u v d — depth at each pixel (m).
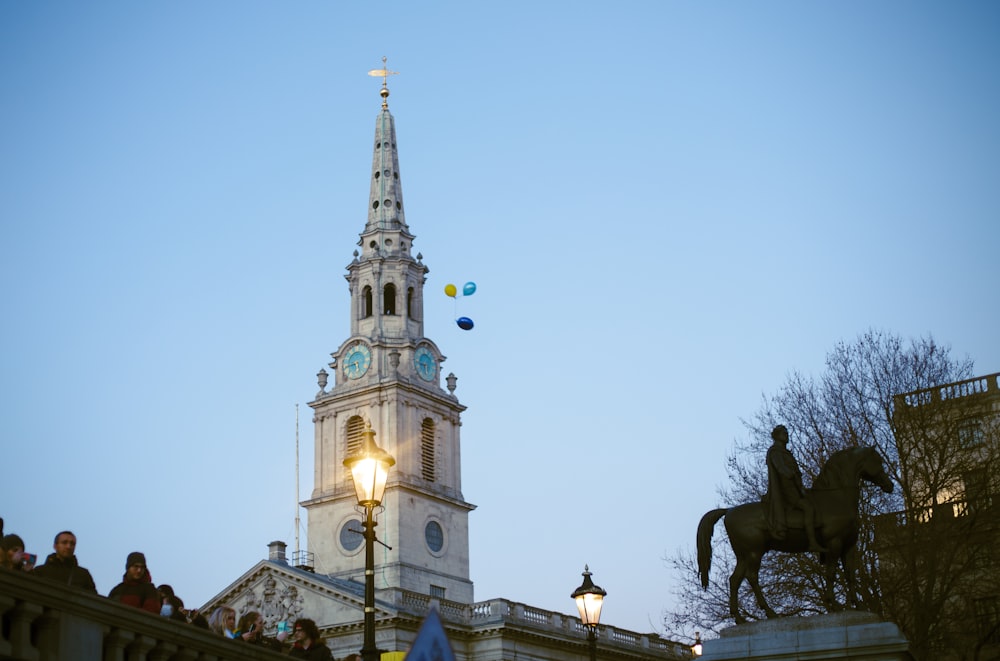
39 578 18.94
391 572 113.69
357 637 101.44
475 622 105.12
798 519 30.62
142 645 21.09
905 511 51.12
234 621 27.83
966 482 54.00
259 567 108.31
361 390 121.19
